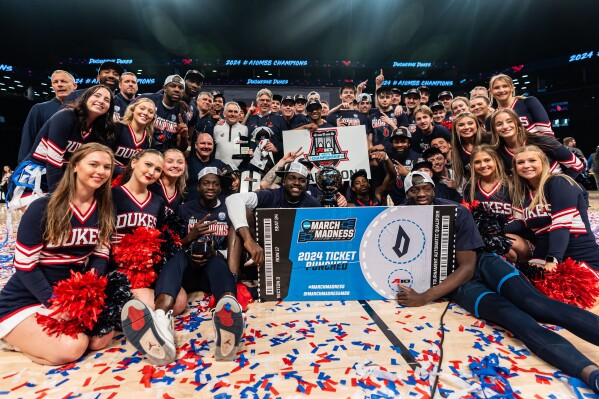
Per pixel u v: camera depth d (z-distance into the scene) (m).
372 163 4.62
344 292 2.37
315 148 4.23
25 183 2.77
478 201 2.61
